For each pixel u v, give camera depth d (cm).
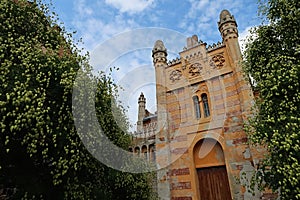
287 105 793
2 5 876
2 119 632
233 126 1494
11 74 707
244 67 1198
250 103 1446
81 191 787
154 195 1448
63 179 766
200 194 1512
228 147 1459
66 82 750
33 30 962
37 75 721
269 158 908
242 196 1308
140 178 1214
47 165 757
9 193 771
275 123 823
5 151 680
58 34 1053
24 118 658
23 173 730
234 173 1381
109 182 1002
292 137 716
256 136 891
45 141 705
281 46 997
